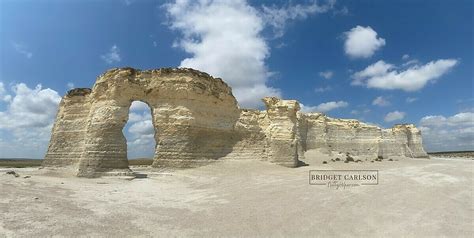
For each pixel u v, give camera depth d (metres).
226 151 41.50
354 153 78.69
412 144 96.75
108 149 33.06
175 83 38.22
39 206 18.95
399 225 18.55
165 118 37.41
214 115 40.91
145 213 19.52
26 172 37.66
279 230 17.12
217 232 16.56
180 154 36.72
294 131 46.06
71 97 42.47
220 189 28.03
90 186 27.22
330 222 18.70
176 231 16.52
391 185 30.11
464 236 17.09
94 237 14.95
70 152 40.34
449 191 28.39
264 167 40.81
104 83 36.69
